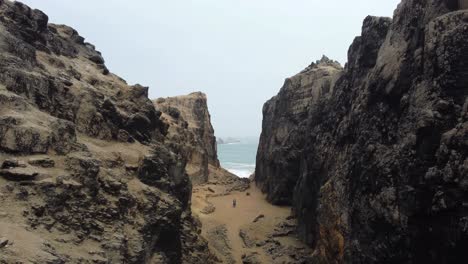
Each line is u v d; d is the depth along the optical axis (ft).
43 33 104.12
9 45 79.87
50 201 60.13
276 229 165.78
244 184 258.37
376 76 98.48
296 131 205.05
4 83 73.26
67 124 74.84
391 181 82.33
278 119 230.89
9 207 55.62
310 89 208.95
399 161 80.64
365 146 96.32
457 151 66.33
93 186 69.26
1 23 85.71
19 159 63.00
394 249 79.77
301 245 149.18
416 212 74.33
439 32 75.97
